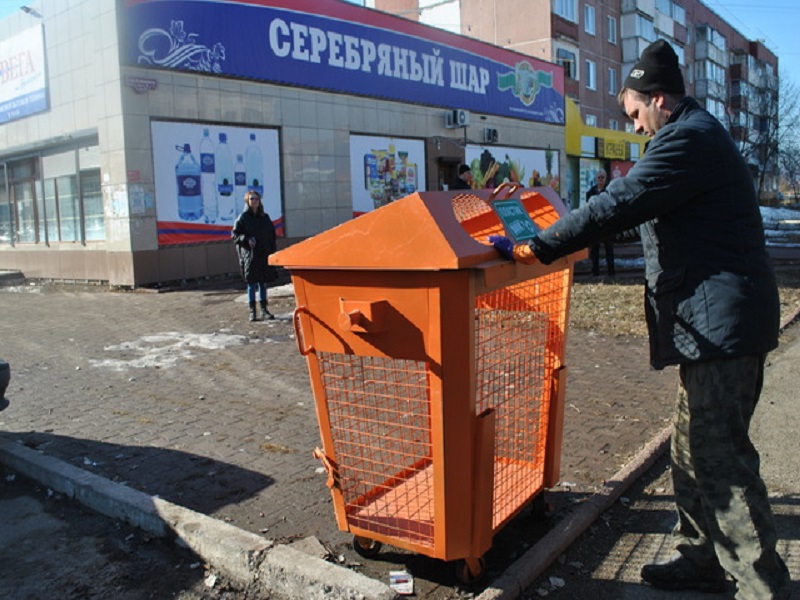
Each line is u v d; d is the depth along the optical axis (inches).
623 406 208.2
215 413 213.8
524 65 939.3
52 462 167.9
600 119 1471.5
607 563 124.3
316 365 117.6
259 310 412.8
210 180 572.1
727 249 98.8
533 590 116.0
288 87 624.7
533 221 125.0
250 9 587.8
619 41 1550.2
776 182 2549.2
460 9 1390.3
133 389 245.0
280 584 117.0
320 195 658.8
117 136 521.3
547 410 133.6
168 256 548.7
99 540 138.6
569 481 155.2
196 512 138.9
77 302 486.0
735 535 101.2
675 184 97.0
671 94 105.3
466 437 106.5
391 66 729.6
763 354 102.6
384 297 107.3
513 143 925.8
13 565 130.0
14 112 656.4
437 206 103.3
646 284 109.0
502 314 123.9
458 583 116.0
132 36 514.0
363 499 126.0
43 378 264.7
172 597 118.8
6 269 709.3
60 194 629.0
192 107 554.6
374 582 110.8
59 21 575.2
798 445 176.6
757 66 2632.9
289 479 161.5
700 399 101.6
